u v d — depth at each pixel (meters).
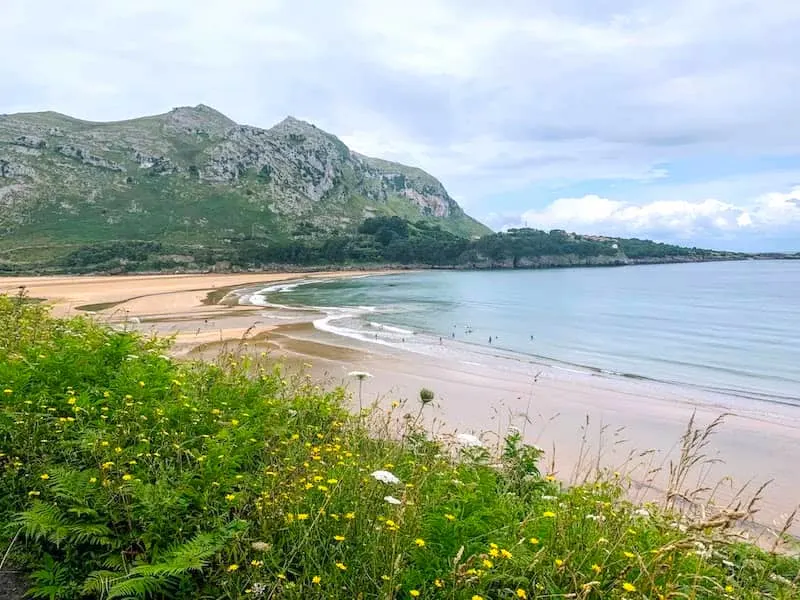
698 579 3.20
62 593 2.96
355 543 3.34
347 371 18.27
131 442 4.32
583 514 3.94
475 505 3.87
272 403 5.81
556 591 3.03
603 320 39.38
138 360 6.29
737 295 62.25
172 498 3.44
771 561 3.96
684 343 29.23
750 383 19.64
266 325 31.56
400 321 36.47
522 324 36.62
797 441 12.34
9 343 7.27
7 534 3.31
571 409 14.85
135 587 2.75
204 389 5.95
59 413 4.61
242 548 3.26
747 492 9.27
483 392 16.31
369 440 5.91
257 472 4.23
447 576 3.02
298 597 2.86
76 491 3.45
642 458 10.88
